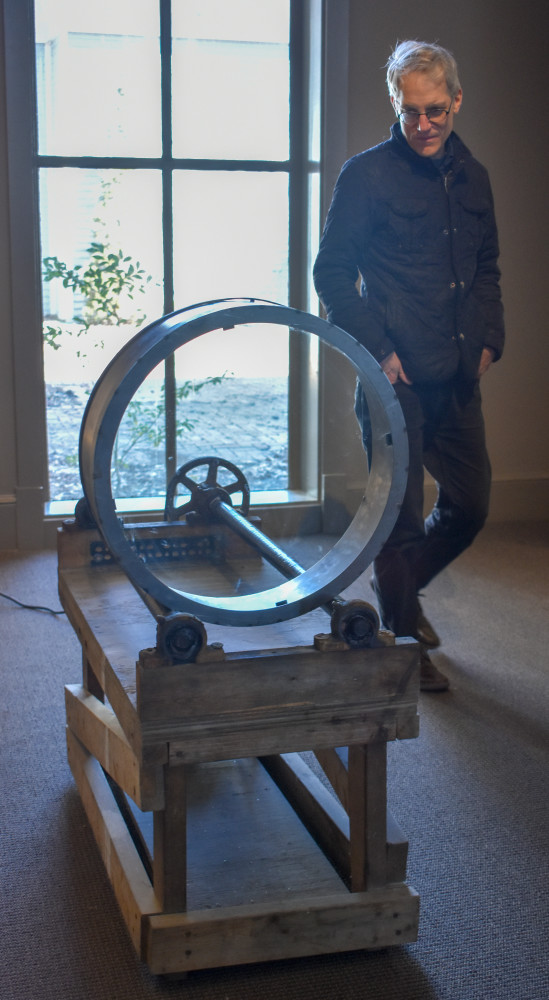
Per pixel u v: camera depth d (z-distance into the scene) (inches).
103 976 56.9
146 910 55.5
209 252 170.7
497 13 170.4
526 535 172.4
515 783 81.6
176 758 52.6
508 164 175.6
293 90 169.5
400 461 54.8
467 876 67.9
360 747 56.8
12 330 157.9
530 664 109.0
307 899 57.1
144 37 162.2
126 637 61.5
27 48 152.9
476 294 98.2
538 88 174.9
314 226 168.2
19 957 58.4
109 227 165.6
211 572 67.3
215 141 168.2
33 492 161.5
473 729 92.0
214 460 70.4
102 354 166.9
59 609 129.0
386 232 93.3
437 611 127.9
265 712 53.5
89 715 69.9
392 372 92.7
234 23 165.8
